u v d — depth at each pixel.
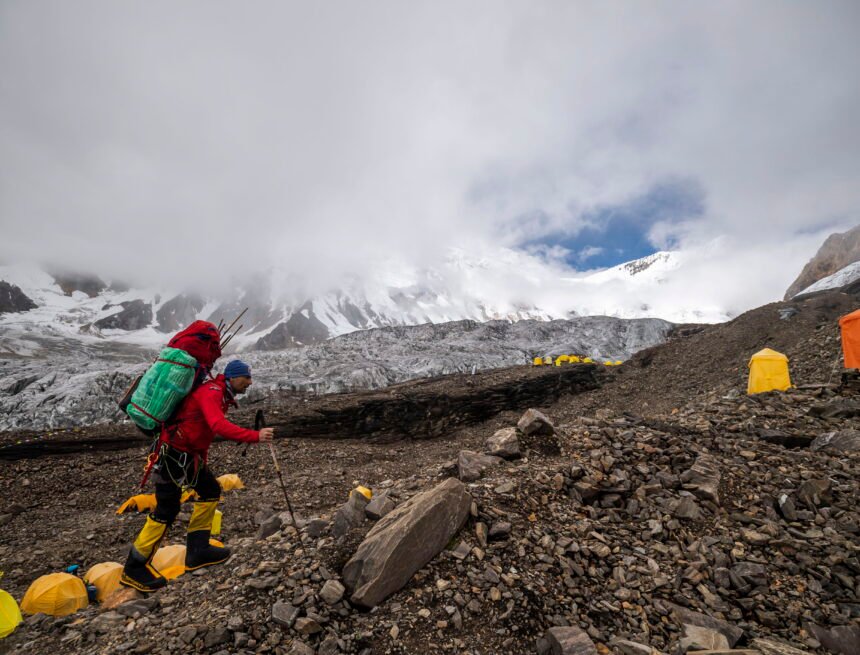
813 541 4.19
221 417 3.74
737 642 3.10
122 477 10.66
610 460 5.46
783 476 5.29
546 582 3.54
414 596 3.30
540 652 2.94
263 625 3.01
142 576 3.86
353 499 4.44
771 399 8.72
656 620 3.30
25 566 5.76
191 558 4.05
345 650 2.85
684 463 5.50
